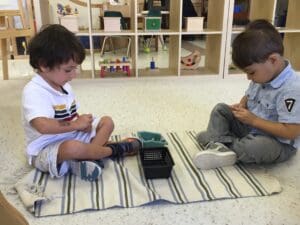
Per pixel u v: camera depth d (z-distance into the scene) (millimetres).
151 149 1164
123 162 1181
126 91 2090
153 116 1644
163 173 1061
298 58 2582
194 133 1428
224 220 887
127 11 3430
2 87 2188
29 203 917
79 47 1028
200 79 2393
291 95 1049
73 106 1162
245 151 1106
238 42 1063
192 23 2352
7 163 1182
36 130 1048
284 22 2641
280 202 962
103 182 1038
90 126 1166
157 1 3285
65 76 1034
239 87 2188
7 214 510
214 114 1251
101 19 3215
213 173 1104
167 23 2902
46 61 991
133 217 898
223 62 2385
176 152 1244
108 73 2428
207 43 2600
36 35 1028
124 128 1487
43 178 1058
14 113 1704
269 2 2346
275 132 1071
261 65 1046
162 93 2051
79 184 1031
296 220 886
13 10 2572
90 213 912
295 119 1041
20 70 2662
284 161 1193
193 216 903
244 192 1001
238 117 1151
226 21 2301
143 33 2256
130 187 1014
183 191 1003
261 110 1173
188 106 1803
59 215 899
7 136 1417
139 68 2648
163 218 896
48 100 1062
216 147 1159
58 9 3479
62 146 1035
